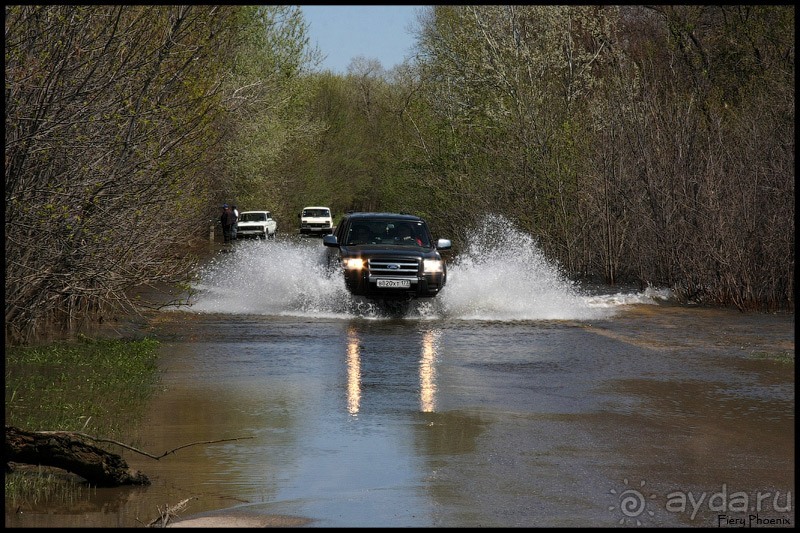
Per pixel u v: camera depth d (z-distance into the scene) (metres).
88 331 25.62
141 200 22.66
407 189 58.38
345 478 11.79
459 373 20.00
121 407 16.05
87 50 19.28
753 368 21.00
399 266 30.83
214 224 84.56
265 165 80.75
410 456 12.92
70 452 11.32
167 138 22.83
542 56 49.91
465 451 13.25
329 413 15.77
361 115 159.12
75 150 20.34
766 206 35.47
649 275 39.91
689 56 58.12
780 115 39.47
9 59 17.94
